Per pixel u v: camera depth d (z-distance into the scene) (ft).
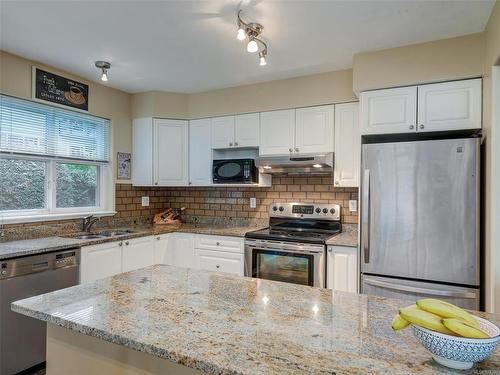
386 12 6.56
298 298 4.31
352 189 10.83
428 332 2.64
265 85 10.96
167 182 12.15
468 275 7.06
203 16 6.74
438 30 7.28
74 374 3.99
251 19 6.84
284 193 11.85
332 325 3.46
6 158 8.99
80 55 8.77
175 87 11.61
